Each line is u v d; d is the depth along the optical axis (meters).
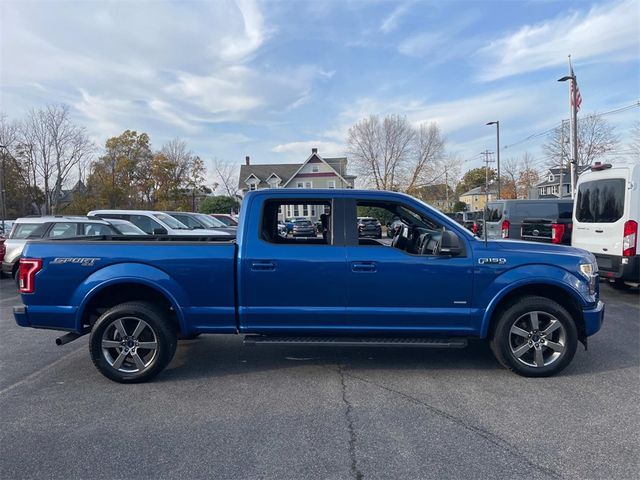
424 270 4.36
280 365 4.92
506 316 4.37
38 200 47.94
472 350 5.42
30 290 4.36
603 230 8.23
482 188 74.50
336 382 4.38
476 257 4.38
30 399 4.02
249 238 4.43
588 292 4.42
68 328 4.39
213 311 4.40
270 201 4.57
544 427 3.39
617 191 7.95
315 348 5.54
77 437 3.31
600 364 4.79
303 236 5.09
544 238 11.04
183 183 51.62
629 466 2.86
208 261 4.38
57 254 4.36
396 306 4.40
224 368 4.83
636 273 7.71
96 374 4.68
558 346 4.37
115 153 48.91
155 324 4.35
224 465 2.92
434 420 3.53
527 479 2.73
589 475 2.77
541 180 61.59
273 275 4.36
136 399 4.01
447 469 2.85
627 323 6.48
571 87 20.19
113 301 4.61
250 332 4.48
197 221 17.69
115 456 3.04
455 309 4.40
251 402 3.92
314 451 3.08
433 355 5.22
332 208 4.54
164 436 3.31
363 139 50.16
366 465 2.90
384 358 5.13
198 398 4.02
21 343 5.91
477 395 4.02
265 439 3.25
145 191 49.69
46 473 2.84
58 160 45.19
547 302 4.36
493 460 2.95
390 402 3.89
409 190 50.31
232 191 56.22
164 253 4.39
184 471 2.85
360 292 4.38
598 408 3.71
